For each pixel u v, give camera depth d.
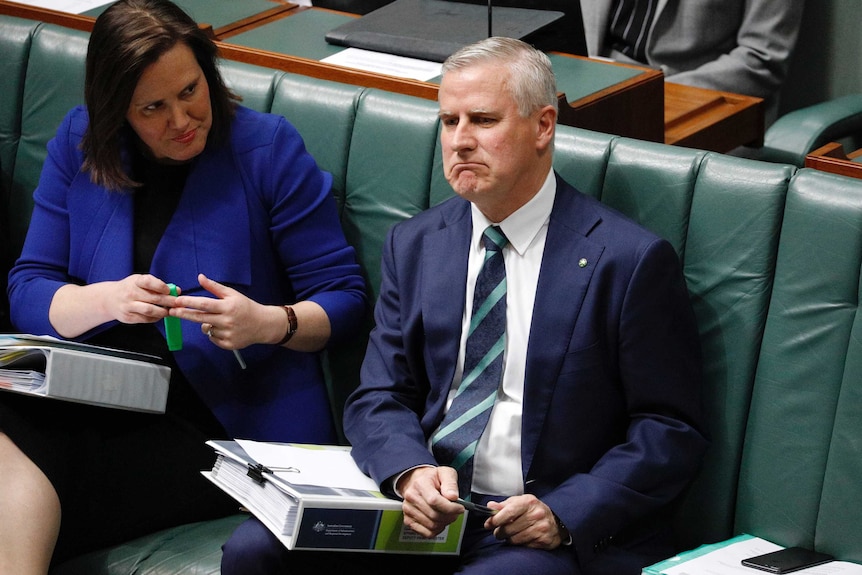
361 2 10.79
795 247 6.66
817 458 6.64
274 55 9.41
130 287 7.57
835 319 6.53
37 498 7.18
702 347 7.04
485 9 9.86
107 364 7.39
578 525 6.43
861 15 12.91
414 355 7.33
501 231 7.01
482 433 6.86
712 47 13.14
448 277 7.14
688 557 6.55
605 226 6.84
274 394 8.19
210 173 8.20
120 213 8.24
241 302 7.59
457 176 6.77
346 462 7.15
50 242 8.57
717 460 7.03
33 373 7.31
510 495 6.89
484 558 6.49
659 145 7.33
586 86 8.82
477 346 6.98
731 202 6.91
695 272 7.08
